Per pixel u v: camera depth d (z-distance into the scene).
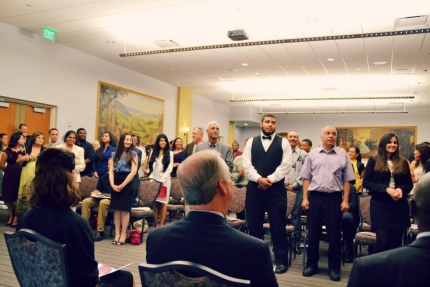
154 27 7.96
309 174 4.29
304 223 5.54
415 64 9.95
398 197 3.43
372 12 6.66
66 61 9.52
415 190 1.21
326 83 12.83
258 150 4.28
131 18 7.51
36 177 1.92
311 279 4.10
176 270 1.34
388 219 3.54
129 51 9.81
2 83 7.95
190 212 1.48
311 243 4.25
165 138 6.52
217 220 1.44
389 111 18.38
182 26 7.84
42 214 1.89
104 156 7.00
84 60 10.08
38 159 1.93
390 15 6.73
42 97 8.88
